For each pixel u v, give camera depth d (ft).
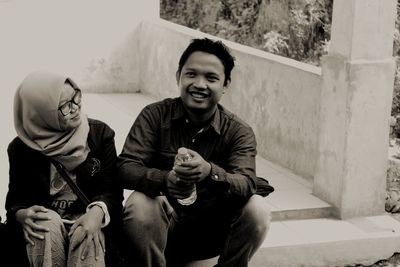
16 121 10.98
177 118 11.85
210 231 12.28
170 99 12.20
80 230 10.47
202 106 11.58
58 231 10.48
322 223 16.49
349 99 16.28
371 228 16.29
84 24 27.12
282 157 19.71
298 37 30.55
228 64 11.79
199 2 37.09
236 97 21.76
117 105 25.67
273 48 31.40
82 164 11.12
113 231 11.29
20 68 26.76
